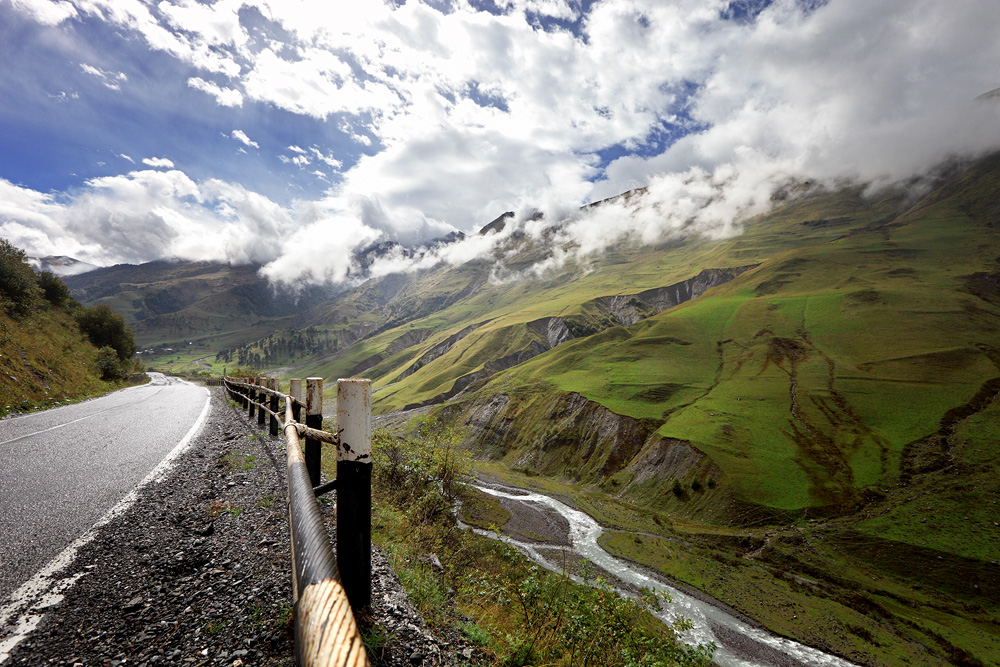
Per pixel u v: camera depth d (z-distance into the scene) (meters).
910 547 57.16
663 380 119.44
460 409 131.50
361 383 2.97
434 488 10.66
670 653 5.53
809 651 37.62
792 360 123.88
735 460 78.69
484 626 4.88
